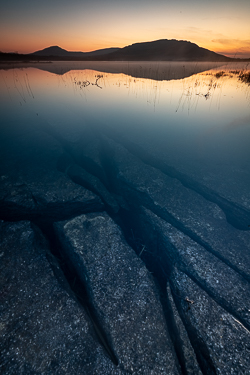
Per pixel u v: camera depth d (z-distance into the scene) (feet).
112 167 15.15
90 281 8.05
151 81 46.01
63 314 6.95
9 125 21.22
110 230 10.26
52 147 17.07
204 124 21.24
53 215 11.56
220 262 8.73
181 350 6.56
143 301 7.56
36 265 8.38
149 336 6.69
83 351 6.16
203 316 7.09
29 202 11.61
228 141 17.75
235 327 6.78
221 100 29.81
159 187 12.82
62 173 14.03
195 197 12.14
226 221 10.69
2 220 10.21
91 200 12.08
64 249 9.75
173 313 7.47
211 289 7.85
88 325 6.78
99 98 31.58
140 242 10.91
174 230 10.28
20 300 7.23
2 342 6.20
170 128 20.30
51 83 44.04
